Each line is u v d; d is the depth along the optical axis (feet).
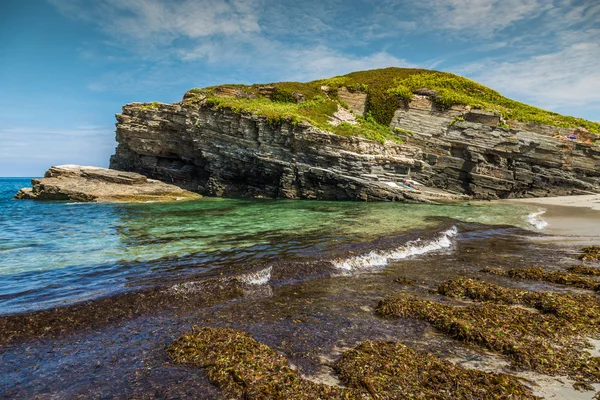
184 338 17.60
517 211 78.64
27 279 29.43
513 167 117.39
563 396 12.87
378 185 105.91
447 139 123.75
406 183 113.80
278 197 117.39
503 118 123.65
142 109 134.41
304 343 17.67
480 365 15.43
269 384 13.62
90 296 24.13
